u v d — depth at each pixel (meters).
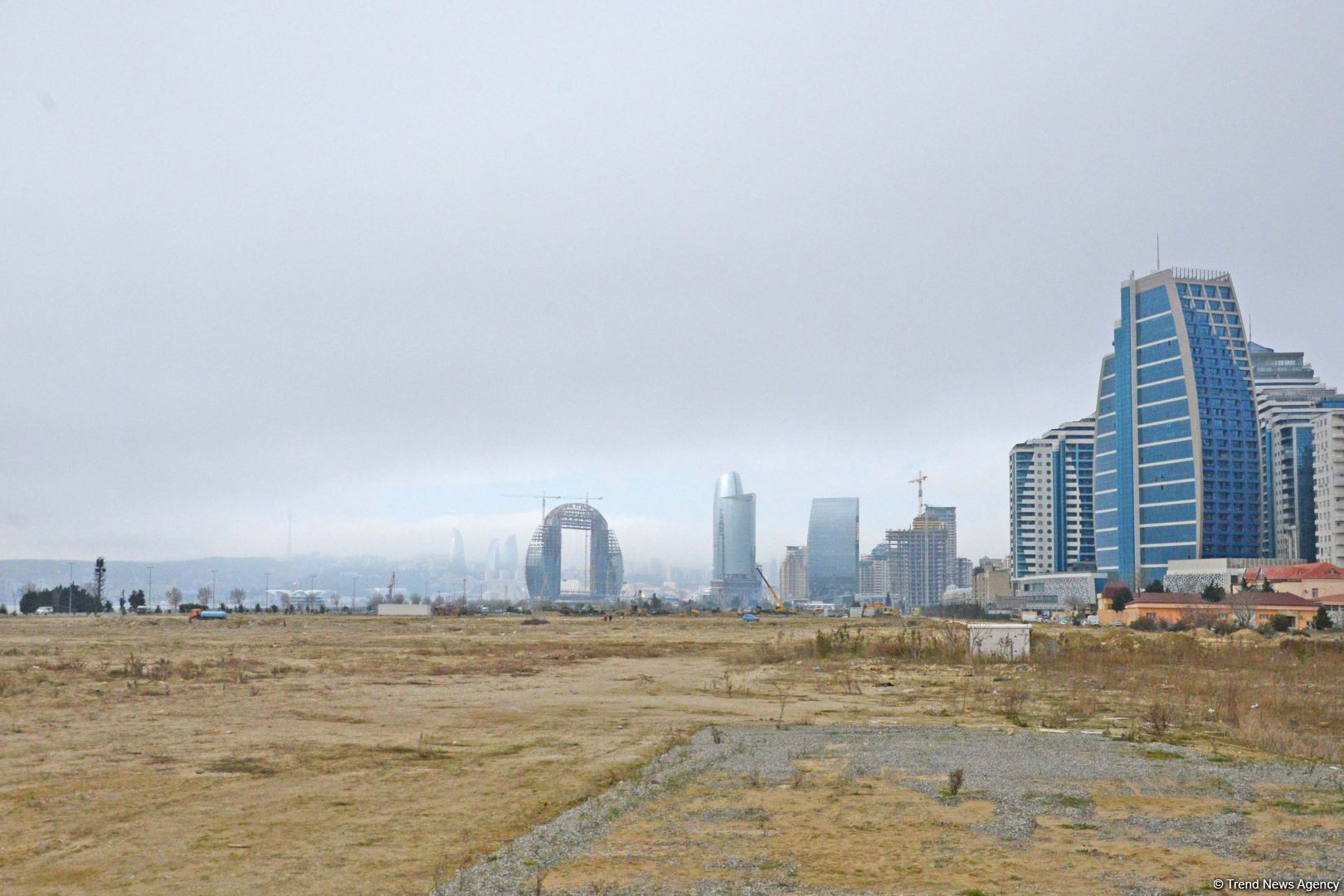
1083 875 17.77
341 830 21.92
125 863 19.42
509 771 29.11
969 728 38.19
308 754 31.98
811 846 19.86
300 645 104.88
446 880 17.97
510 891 17.20
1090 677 62.22
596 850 19.69
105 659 77.31
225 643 106.88
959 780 25.02
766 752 31.53
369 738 35.75
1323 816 22.27
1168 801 23.81
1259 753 31.48
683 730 37.69
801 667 73.19
